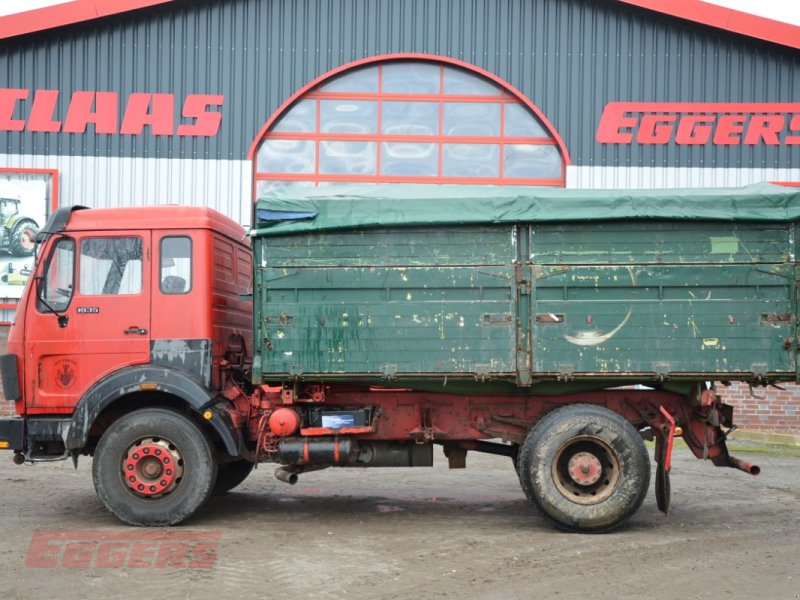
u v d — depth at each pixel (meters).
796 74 14.54
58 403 7.59
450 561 6.25
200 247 7.66
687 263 7.18
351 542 6.86
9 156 14.30
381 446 7.94
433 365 7.23
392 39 14.66
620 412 7.71
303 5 14.65
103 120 14.41
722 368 7.14
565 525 7.14
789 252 7.16
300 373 7.27
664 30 14.63
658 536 7.13
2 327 14.21
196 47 14.54
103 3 14.25
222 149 14.52
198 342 7.58
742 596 5.41
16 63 14.37
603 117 14.59
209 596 5.36
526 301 7.23
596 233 7.23
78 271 7.70
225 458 8.05
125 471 7.39
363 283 7.27
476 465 11.63
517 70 14.65
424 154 14.77
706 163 14.53
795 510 8.38
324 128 14.74
